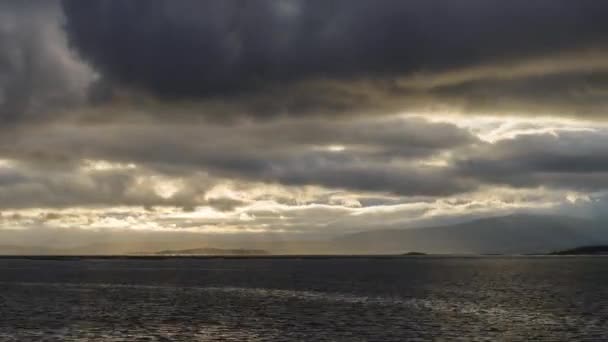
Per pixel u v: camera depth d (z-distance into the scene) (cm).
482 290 12925
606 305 9581
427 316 8281
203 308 9362
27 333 6831
